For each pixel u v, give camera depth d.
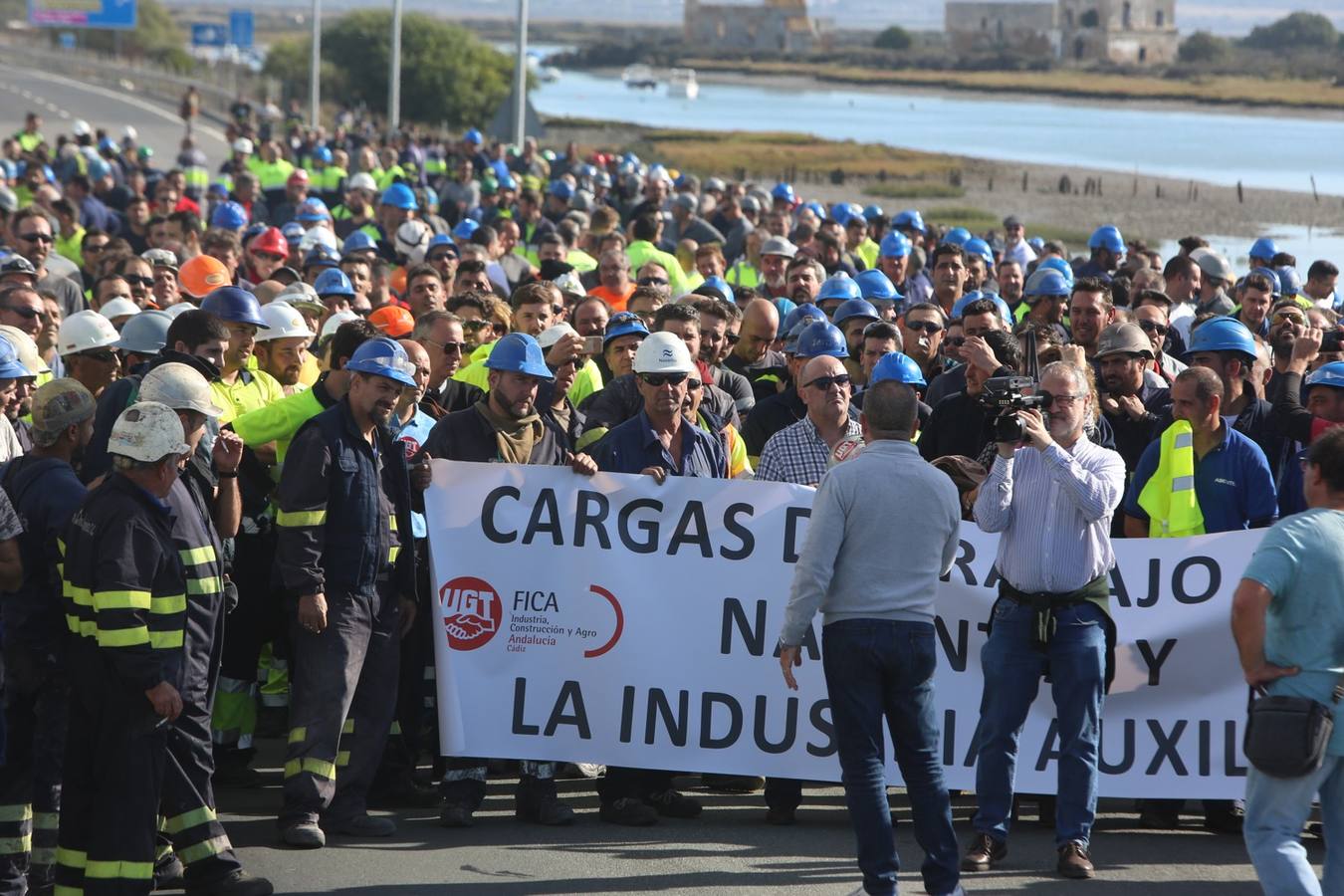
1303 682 10.94
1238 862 13.38
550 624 14.41
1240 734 14.34
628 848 13.42
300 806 13.27
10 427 13.84
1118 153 156.38
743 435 17.44
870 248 37.56
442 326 16.77
